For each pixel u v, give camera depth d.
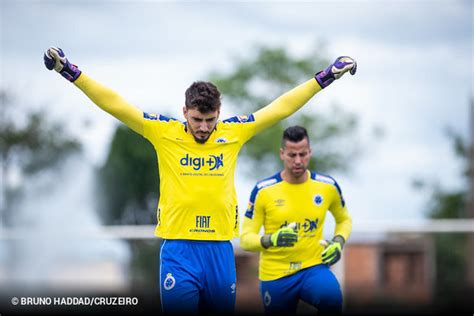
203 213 15.86
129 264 35.75
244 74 93.50
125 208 71.81
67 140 73.50
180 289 15.70
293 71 94.12
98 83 15.62
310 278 19.45
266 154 86.69
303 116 90.81
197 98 15.29
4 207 67.38
